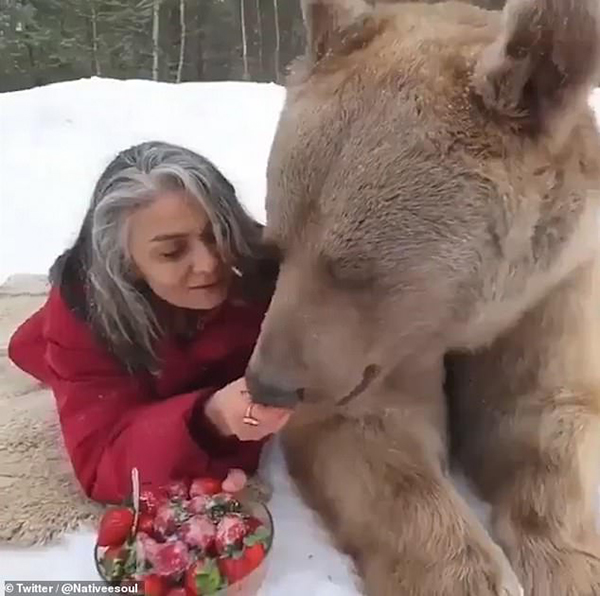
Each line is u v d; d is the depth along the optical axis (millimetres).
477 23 803
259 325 930
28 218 1456
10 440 991
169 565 768
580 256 794
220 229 859
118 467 882
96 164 1595
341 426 878
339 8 785
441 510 818
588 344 869
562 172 734
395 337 758
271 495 917
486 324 788
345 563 847
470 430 916
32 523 886
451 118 715
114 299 875
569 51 684
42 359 1022
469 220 714
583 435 863
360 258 710
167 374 924
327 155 713
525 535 832
